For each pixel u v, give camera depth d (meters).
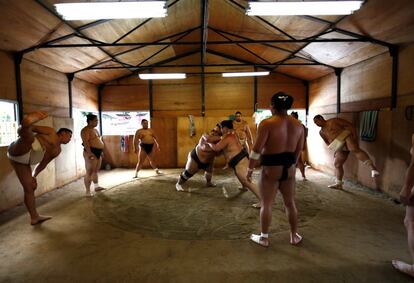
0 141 3.72
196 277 1.99
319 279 1.94
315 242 2.52
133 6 2.57
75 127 6.02
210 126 7.04
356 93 4.97
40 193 4.36
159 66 7.04
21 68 4.06
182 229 2.90
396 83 3.91
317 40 3.89
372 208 3.46
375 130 4.24
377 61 4.34
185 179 4.56
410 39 3.56
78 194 4.41
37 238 2.71
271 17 4.21
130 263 2.21
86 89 6.45
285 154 2.23
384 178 4.08
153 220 3.18
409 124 3.54
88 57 5.08
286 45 5.24
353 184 4.77
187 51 6.98
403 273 1.99
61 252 2.41
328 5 2.71
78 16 2.74
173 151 7.12
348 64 5.12
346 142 4.29
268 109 7.21
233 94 7.19
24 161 2.92
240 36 5.46
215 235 2.73
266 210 2.38
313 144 6.66
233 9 4.33
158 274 2.04
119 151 7.09
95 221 3.17
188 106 7.20
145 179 5.58
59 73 5.25
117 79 7.12
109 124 7.29
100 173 6.34
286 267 2.10
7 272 2.10
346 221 3.03
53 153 3.13
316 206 3.57
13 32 3.35
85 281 1.97
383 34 3.63
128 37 4.81
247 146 5.62
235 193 4.34
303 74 6.70
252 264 2.15
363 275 1.98
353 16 3.49
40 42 3.82
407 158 3.58
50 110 4.91
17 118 3.98
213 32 5.68
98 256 2.33
